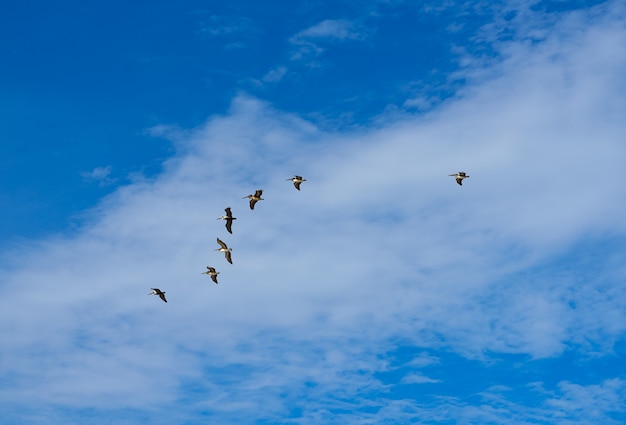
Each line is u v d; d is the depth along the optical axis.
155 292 164.25
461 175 167.62
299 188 160.38
